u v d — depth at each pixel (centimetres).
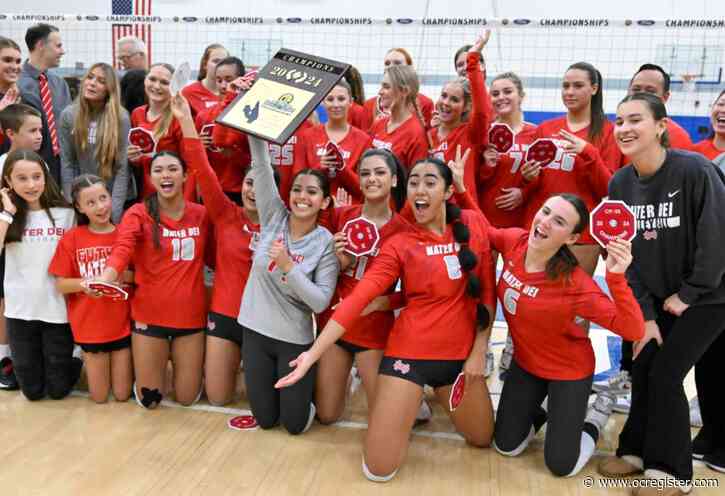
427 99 504
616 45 859
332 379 345
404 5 892
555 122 409
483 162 411
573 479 308
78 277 361
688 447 288
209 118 430
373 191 319
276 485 294
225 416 362
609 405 343
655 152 275
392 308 331
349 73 502
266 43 903
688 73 852
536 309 293
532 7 874
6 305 363
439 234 312
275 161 423
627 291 267
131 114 468
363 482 299
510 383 324
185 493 285
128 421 352
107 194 364
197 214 371
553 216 280
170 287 356
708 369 314
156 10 923
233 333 363
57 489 285
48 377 371
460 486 299
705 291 274
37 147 409
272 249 305
